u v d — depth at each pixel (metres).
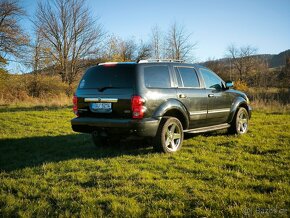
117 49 41.22
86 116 6.60
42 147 7.85
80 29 41.53
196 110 7.23
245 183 4.52
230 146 7.09
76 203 4.04
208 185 4.50
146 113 6.09
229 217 3.52
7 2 32.47
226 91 8.29
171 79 6.81
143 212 3.73
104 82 6.43
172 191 4.27
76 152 7.03
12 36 32.03
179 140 6.77
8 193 4.55
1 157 6.93
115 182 4.72
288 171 5.03
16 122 12.51
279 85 30.89
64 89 33.28
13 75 32.00
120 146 7.36
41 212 3.87
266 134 8.42
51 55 38.69
